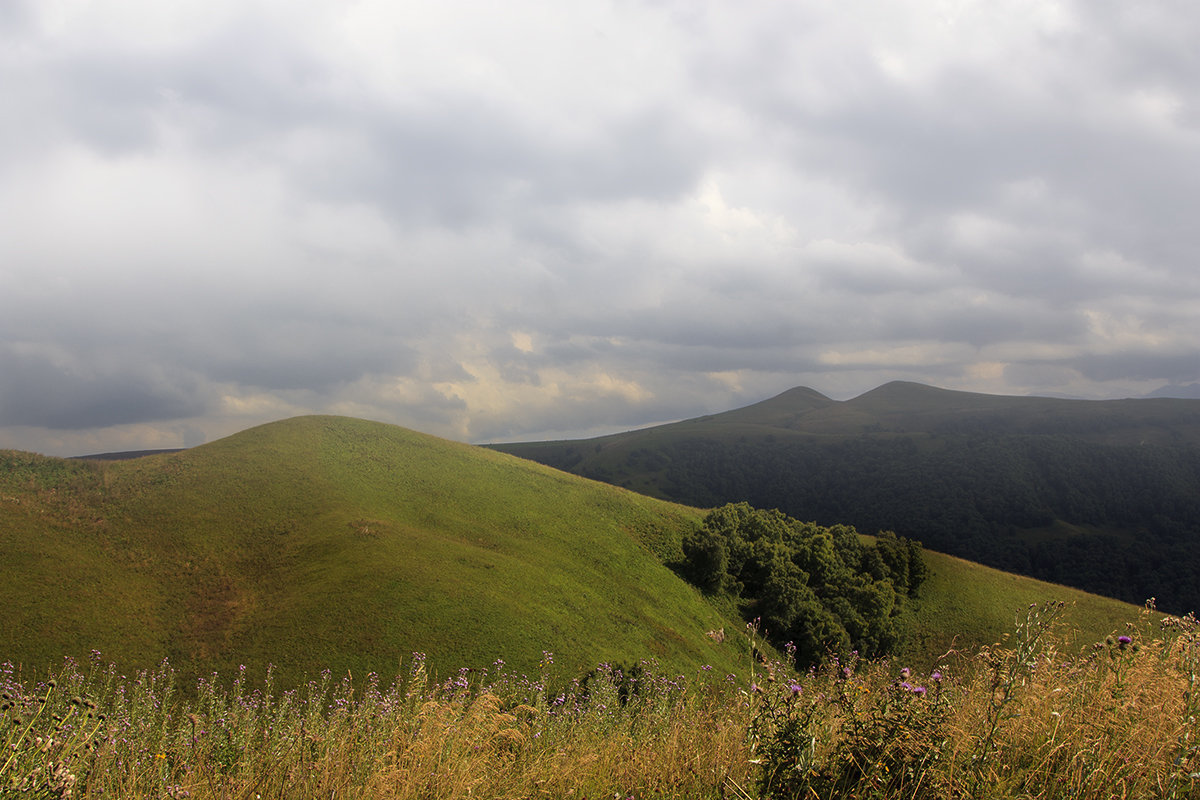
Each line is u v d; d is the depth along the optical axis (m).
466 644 39.97
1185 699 5.05
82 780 4.79
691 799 4.79
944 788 4.36
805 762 4.61
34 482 59.00
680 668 44.22
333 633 39.53
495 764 5.52
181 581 47.91
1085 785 4.47
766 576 67.94
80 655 35.84
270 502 63.19
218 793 5.26
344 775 5.39
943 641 63.94
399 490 73.00
